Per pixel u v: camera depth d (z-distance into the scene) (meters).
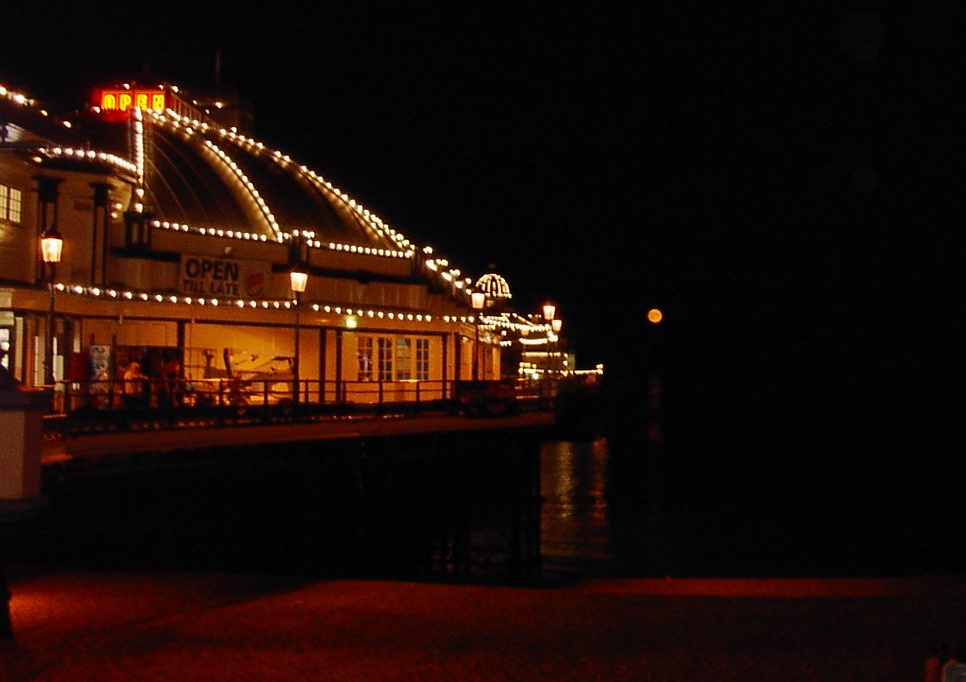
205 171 34.16
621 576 25.16
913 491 44.34
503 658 8.25
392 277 36.25
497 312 48.34
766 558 28.28
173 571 14.97
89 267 26.72
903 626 9.63
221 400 22.61
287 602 11.16
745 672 7.78
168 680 7.48
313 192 37.50
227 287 30.91
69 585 12.71
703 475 48.78
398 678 7.60
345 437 23.78
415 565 27.25
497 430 29.47
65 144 26.92
